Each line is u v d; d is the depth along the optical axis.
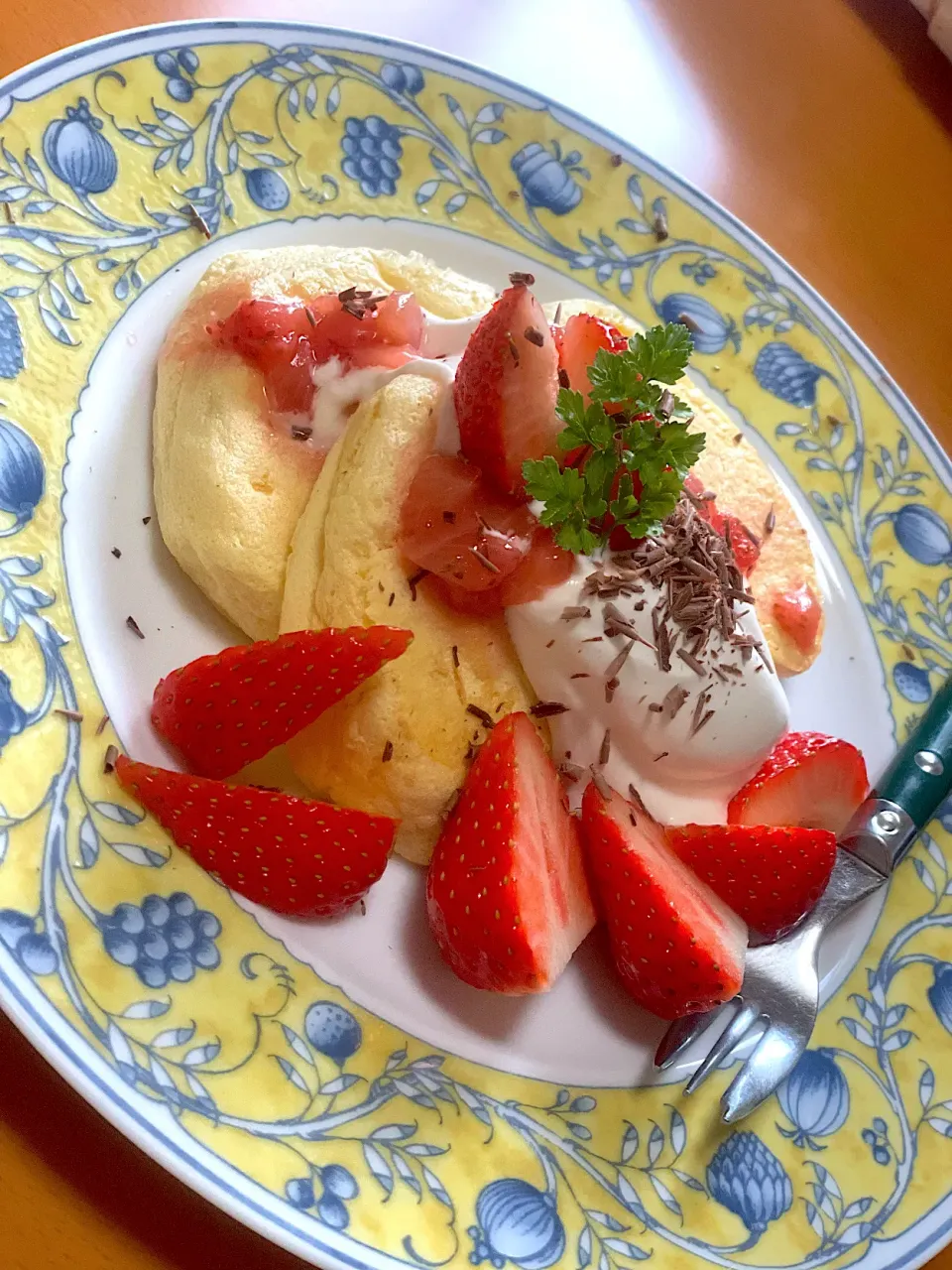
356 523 0.21
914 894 0.27
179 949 0.19
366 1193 0.19
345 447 0.22
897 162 0.39
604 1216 0.21
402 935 0.22
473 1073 0.21
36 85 0.23
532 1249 0.20
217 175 0.26
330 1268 0.18
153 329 0.24
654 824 0.23
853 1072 0.25
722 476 0.27
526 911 0.20
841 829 0.26
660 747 0.23
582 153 0.30
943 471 0.32
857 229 0.37
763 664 0.23
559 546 0.21
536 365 0.21
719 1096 0.23
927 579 0.31
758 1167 0.23
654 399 0.21
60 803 0.19
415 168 0.28
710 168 0.36
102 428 0.23
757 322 0.32
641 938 0.22
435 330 0.24
